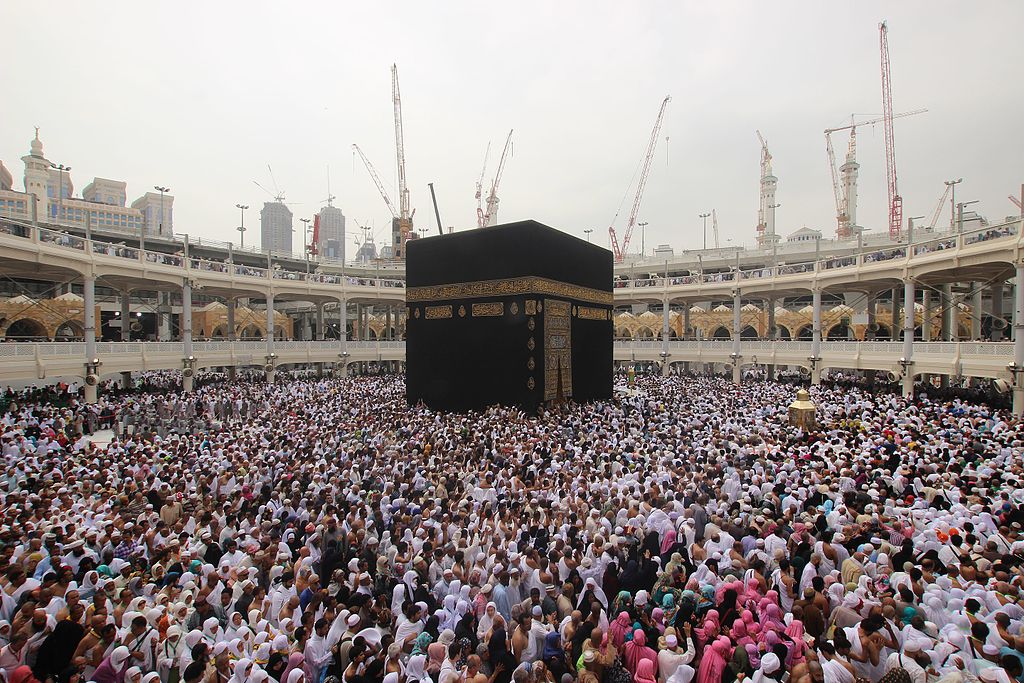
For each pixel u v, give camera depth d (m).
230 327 45.19
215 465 15.09
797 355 37.00
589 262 33.53
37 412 22.72
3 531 9.73
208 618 7.50
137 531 10.55
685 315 49.56
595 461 15.44
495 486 13.83
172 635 6.84
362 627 7.54
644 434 19.52
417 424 22.31
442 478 13.92
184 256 35.22
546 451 16.53
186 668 6.19
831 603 8.14
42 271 29.45
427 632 7.44
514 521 10.99
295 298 47.06
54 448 18.48
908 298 29.86
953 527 10.19
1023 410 23.28
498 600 8.44
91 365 27.88
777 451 16.08
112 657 6.43
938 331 44.66
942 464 14.34
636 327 60.06
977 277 31.41
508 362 28.86
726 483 13.01
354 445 17.91
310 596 8.45
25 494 12.44
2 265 27.47
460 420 24.31
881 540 9.71
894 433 18.36
